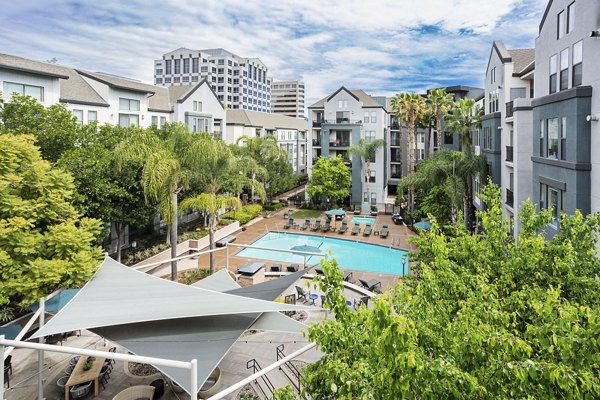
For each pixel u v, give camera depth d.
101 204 25.73
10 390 14.32
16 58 30.42
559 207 18.67
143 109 42.03
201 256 33.56
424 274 9.00
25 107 23.92
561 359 5.67
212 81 155.75
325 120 59.69
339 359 6.52
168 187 23.70
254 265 27.02
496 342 5.73
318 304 23.67
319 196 55.75
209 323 12.92
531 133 24.98
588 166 16.41
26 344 9.33
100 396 14.23
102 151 25.69
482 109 37.91
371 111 58.19
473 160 31.80
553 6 20.12
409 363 5.09
